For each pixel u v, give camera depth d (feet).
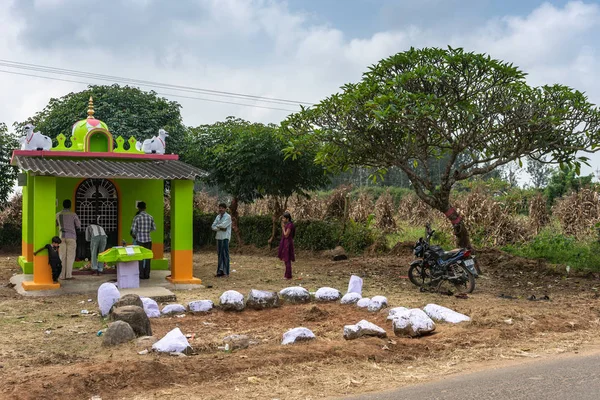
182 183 43.80
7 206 74.28
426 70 40.27
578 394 17.40
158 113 76.38
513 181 151.23
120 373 19.36
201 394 18.17
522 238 63.26
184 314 31.35
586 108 41.22
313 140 45.62
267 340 25.26
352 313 31.14
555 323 28.19
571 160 43.78
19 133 74.59
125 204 49.75
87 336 26.43
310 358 22.08
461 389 18.24
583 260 49.98
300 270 52.90
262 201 87.35
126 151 47.65
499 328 26.94
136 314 25.79
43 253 40.22
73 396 17.92
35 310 33.50
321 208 78.02
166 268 51.13
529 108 41.65
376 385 19.10
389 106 38.81
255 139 64.69
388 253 61.21
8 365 21.50
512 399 17.08
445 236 65.46
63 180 47.80
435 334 26.13
